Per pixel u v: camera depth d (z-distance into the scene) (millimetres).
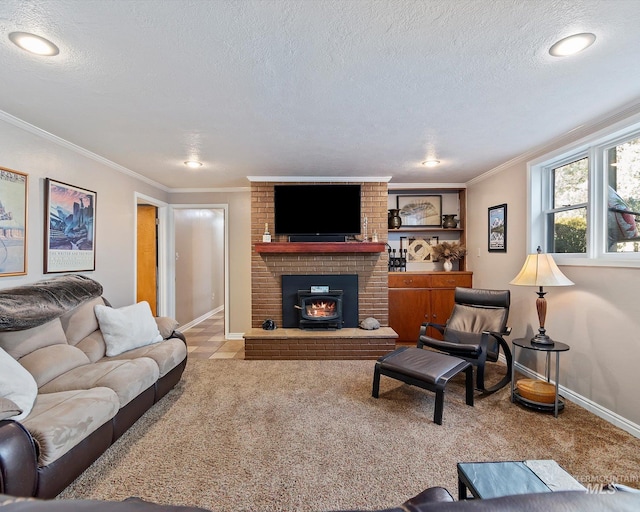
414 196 4863
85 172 3045
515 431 2184
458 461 1868
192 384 3043
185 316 5504
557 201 3002
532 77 1774
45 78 1744
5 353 1727
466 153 3166
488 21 1320
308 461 1868
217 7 1230
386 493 1616
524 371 3271
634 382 2135
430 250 4832
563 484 1212
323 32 1383
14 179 2287
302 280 4145
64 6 1207
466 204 4578
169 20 1298
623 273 2211
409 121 2377
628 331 2176
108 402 1827
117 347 2584
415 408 2531
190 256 5719
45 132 2525
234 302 4836
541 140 2785
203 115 2242
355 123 2408
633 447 1984
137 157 3227
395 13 1271
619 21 1318
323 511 1391
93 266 3135
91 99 1995
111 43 1446
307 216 4066
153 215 4871
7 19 1272
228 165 3564
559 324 2791
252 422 2318
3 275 2201
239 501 1566
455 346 2889
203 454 1937
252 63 1619
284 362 3684
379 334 3785
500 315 3232
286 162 3461
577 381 2592
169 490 1636
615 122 2242
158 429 2221
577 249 2760
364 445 2027
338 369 3451
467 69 1689
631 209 2252
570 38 1434
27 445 1355
